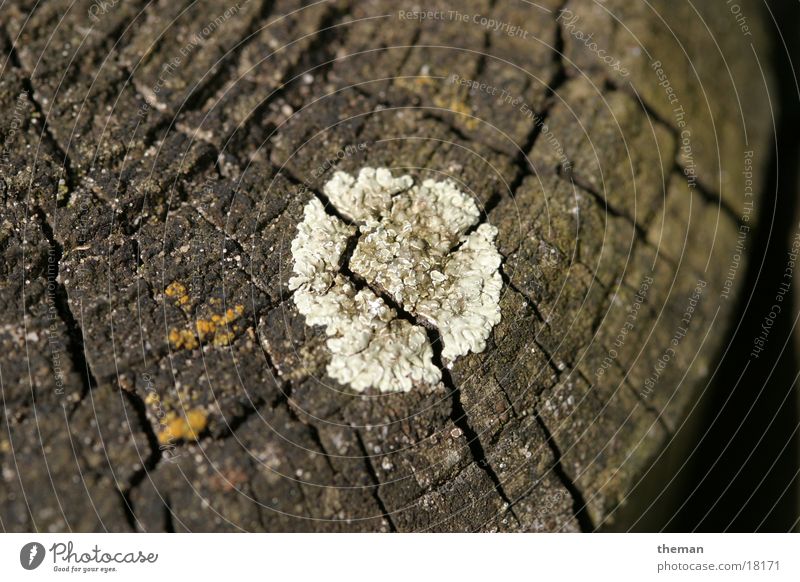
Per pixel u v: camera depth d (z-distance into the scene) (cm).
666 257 27
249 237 26
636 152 27
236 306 25
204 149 26
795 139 30
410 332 25
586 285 26
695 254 28
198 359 25
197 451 25
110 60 27
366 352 25
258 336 25
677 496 27
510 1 28
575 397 26
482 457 26
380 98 27
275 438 25
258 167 26
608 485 26
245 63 27
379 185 26
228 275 26
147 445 25
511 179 27
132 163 26
